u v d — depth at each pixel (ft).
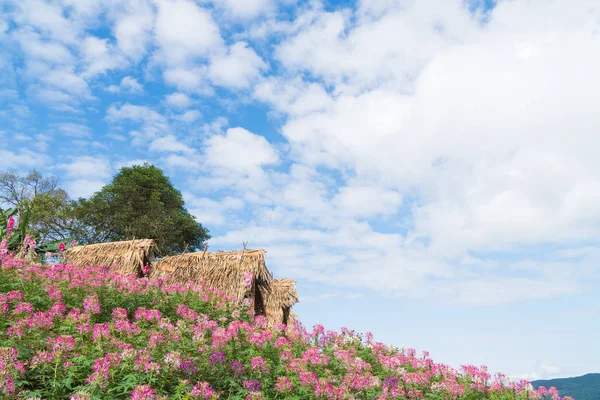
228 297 41.22
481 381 32.60
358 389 26.63
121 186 130.31
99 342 24.23
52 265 40.29
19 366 19.75
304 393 24.23
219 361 24.30
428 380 30.76
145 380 21.45
